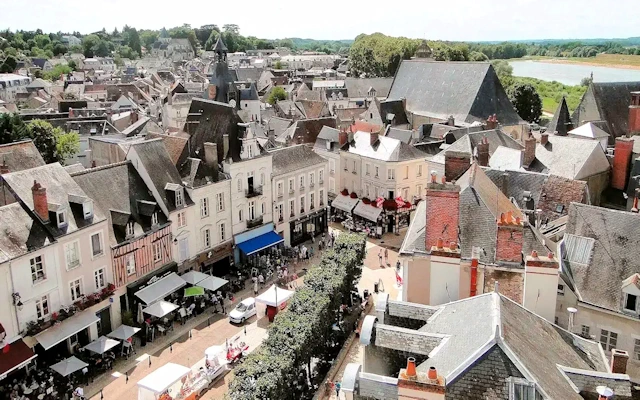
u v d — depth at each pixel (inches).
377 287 2336.4
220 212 2487.7
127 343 1893.5
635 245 1347.2
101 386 1716.3
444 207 1269.7
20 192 1776.6
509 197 1909.4
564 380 798.5
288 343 1460.4
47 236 1742.1
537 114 6131.9
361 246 2148.1
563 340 965.2
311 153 3046.3
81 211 1868.8
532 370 746.2
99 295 1884.8
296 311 1642.5
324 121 3900.1
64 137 3954.2
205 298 2274.9
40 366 1723.7
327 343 1813.5
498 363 737.0
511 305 923.4
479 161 2400.3
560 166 2285.9
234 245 2576.3
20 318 1658.5
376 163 3122.5
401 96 5073.8
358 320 2026.3
